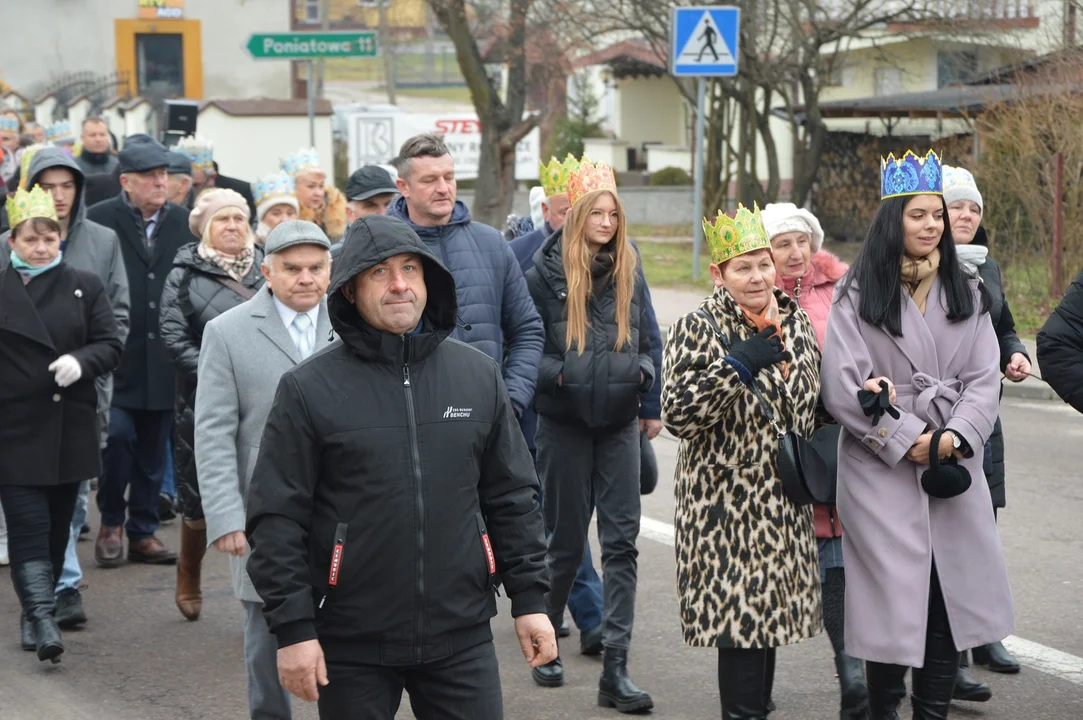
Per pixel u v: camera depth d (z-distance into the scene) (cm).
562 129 4081
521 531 372
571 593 618
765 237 462
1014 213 1567
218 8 4247
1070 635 614
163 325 620
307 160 887
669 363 457
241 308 495
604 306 565
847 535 461
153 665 612
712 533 457
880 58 2644
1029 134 1535
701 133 1853
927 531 450
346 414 353
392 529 351
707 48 1709
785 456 446
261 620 473
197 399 488
